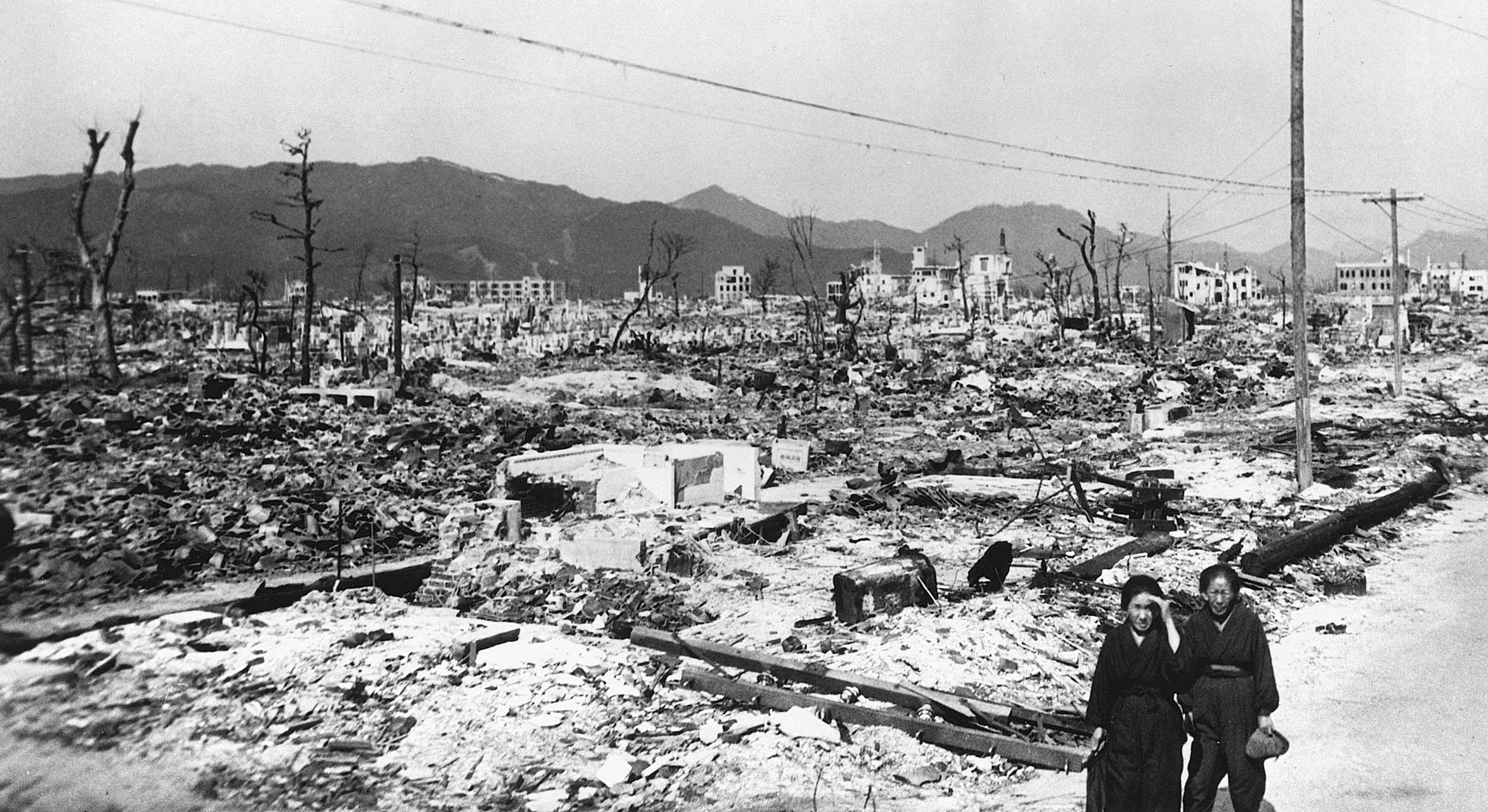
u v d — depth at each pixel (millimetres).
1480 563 17078
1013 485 26656
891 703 9695
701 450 23828
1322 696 10273
